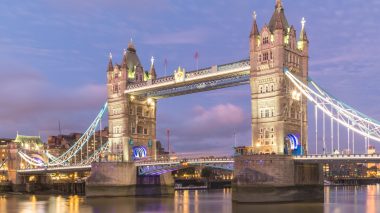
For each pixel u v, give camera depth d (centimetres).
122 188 15688
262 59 12469
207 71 13825
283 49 12219
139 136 16588
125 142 16138
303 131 12569
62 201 14725
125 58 16662
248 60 12962
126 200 14188
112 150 16512
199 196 16475
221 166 13488
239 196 11738
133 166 15962
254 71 12544
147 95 16600
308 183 12044
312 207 10756
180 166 14888
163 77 15150
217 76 13638
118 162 15700
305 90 12244
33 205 13362
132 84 16188
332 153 11181
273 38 12344
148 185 16562
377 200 14262
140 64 17175
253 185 11512
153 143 16950
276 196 11350
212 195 17250
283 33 12319
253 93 12531
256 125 12362
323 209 10488
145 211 10988
